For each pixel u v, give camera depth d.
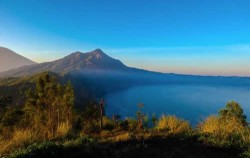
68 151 7.87
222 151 8.05
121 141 8.98
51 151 7.52
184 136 9.53
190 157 7.51
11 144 9.25
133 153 7.77
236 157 7.55
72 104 15.05
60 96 14.88
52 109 14.36
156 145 8.55
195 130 10.60
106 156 7.52
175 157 7.50
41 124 12.73
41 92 15.14
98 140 9.05
